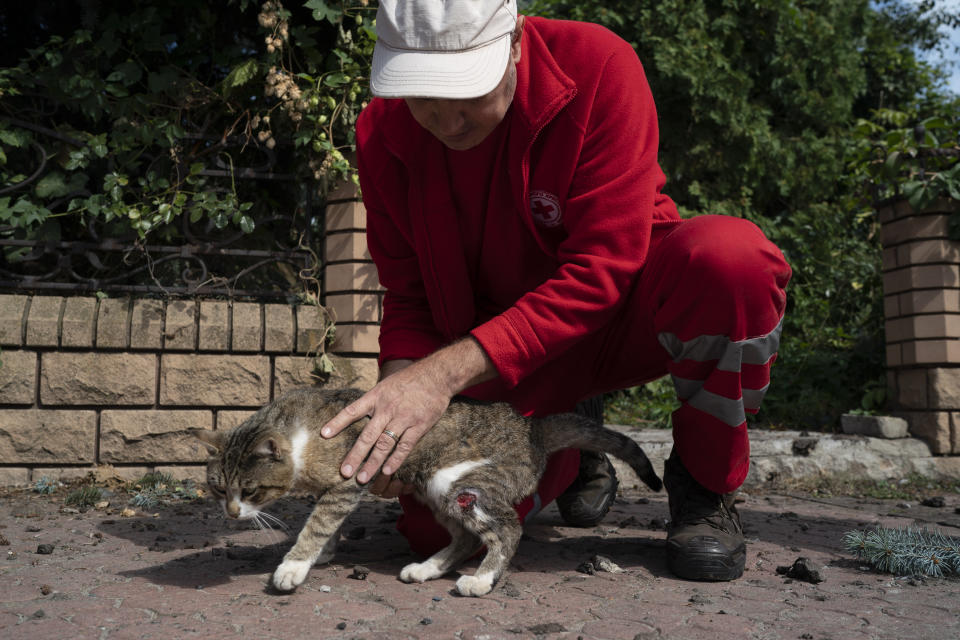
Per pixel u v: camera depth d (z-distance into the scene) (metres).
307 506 4.07
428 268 2.98
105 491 4.31
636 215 2.57
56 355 4.46
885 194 7.57
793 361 7.16
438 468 2.66
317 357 4.80
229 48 5.17
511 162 2.63
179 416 4.59
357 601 2.38
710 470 2.69
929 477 5.63
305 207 5.09
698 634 2.12
